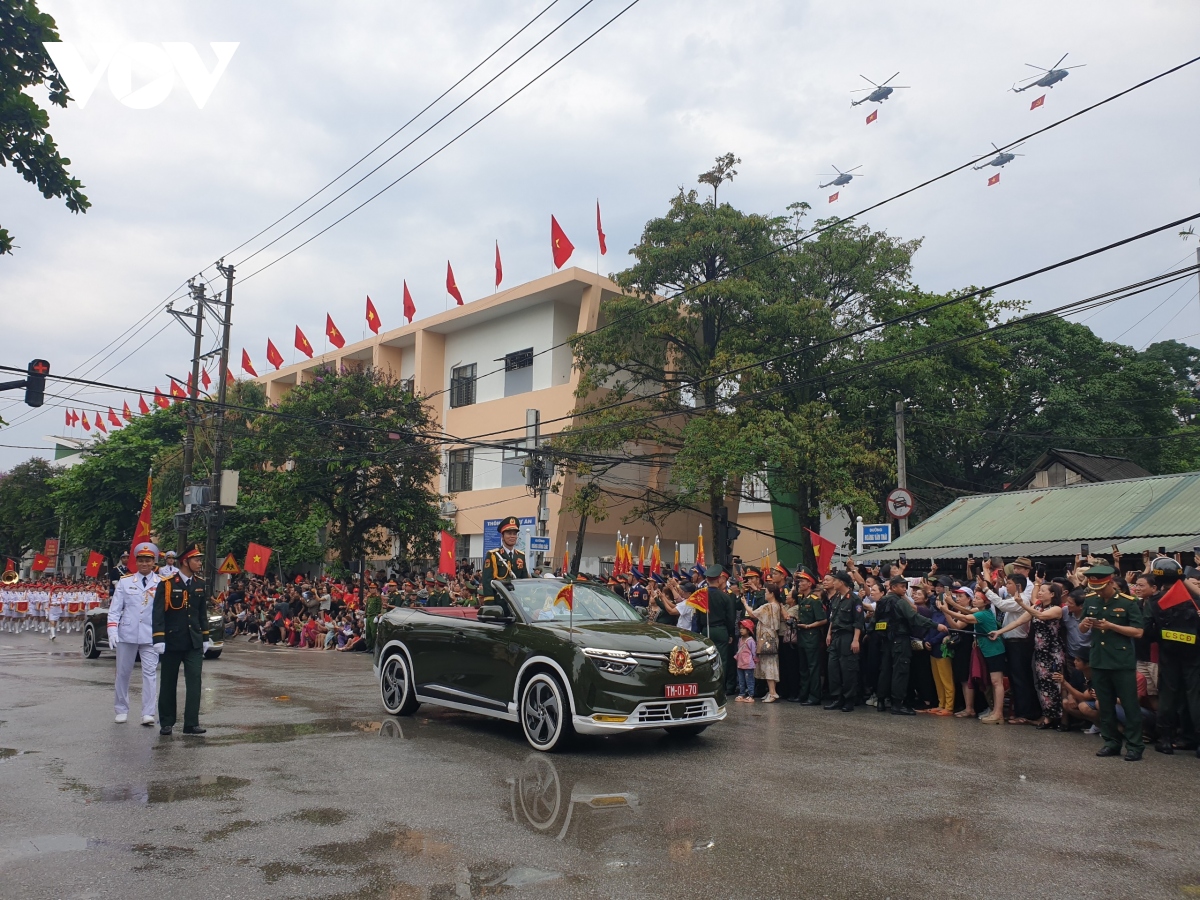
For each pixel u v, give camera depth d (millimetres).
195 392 31031
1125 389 33531
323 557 37156
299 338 39750
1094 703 10172
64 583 36406
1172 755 9023
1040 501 20484
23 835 5844
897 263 30922
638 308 28375
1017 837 5973
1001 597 11797
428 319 39750
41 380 15867
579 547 30453
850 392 29031
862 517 24953
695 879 5090
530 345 36312
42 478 63781
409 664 10914
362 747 8938
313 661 20156
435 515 34125
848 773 7941
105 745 8992
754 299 26734
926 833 6039
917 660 12562
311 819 6234
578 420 31594
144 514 23750
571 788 7258
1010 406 34156
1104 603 9008
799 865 5352
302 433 31828
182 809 6488
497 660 9594
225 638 31266
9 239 9094
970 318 30156
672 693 8742
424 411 35188
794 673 13664
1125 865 5410
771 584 13664
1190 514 16797
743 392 26344
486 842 5738
